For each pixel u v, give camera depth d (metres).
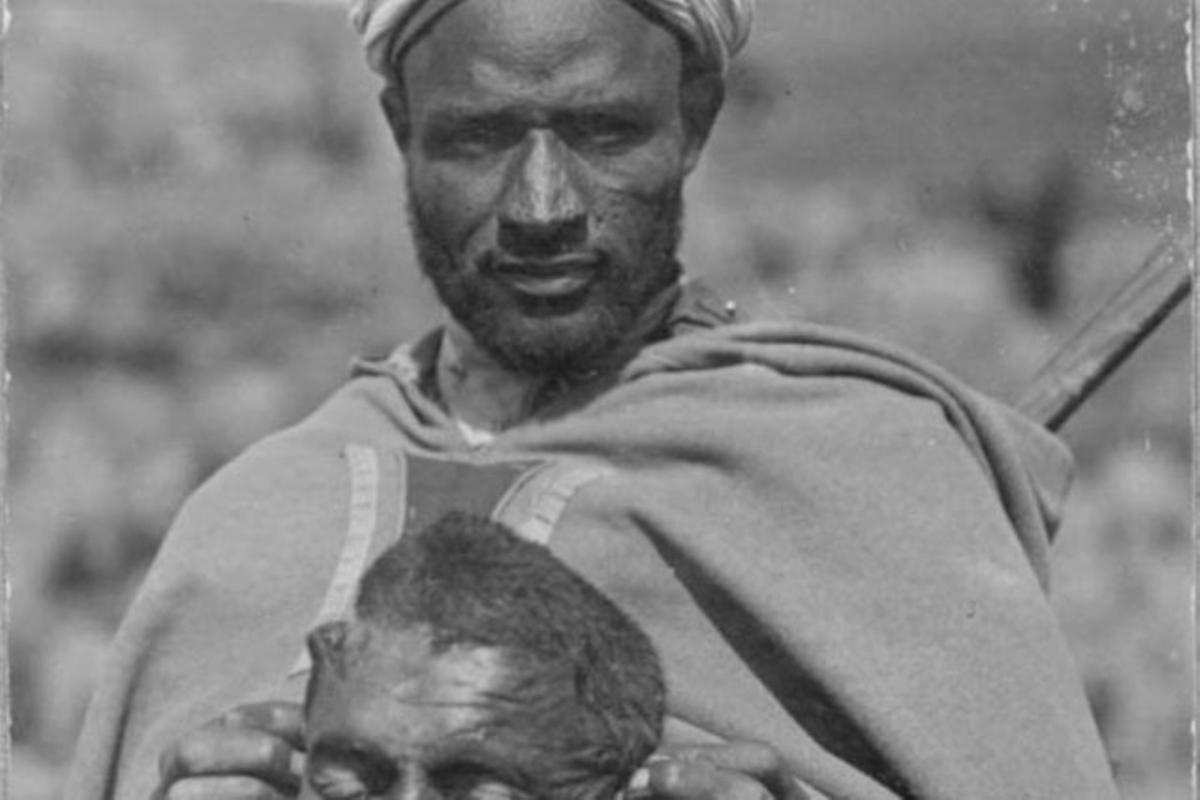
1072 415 7.14
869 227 7.58
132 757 6.20
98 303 7.57
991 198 7.47
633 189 6.04
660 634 6.00
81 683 7.48
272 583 6.16
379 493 6.16
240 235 7.70
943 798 5.87
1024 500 6.27
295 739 5.53
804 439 6.09
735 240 7.58
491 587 5.04
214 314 7.69
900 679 5.94
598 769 5.02
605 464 6.12
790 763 5.90
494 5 6.00
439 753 4.94
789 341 6.25
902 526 6.03
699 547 6.00
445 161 6.07
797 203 7.53
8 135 7.62
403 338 7.73
